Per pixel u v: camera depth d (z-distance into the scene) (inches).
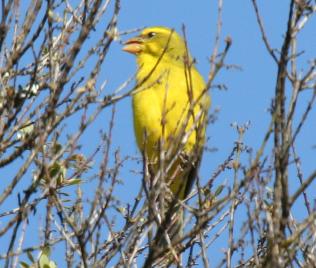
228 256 422.6
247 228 425.7
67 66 416.2
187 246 442.9
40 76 471.2
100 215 420.8
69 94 425.7
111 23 434.0
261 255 449.7
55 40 471.2
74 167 480.4
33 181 439.5
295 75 405.1
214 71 406.6
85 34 415.8
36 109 443.5
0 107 451.5
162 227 416.2
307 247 421.1
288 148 396.2
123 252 431.5
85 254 419.5
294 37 404.5
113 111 415.8
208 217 422.3
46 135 416.8
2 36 433.7
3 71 442.3
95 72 420.8
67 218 422.6
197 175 429.1
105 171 419.8
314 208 415.5
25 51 441.4
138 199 456.1
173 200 418.3
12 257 424.8
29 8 444.5
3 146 433.4
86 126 416.2
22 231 436.1
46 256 462.3
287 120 399.9
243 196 445.1
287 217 391.9
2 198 406.0
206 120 454.0
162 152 417.7
